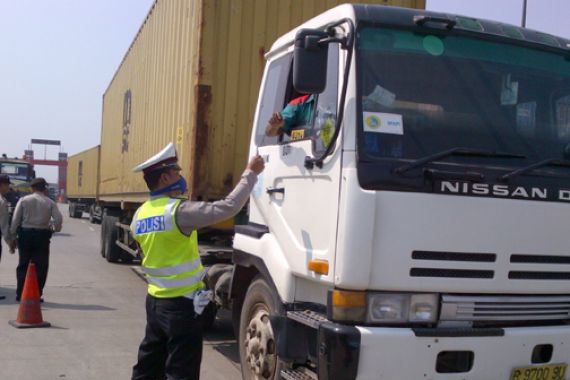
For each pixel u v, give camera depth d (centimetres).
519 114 402
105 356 635
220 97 669
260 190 484
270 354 453
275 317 419
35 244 888
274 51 512
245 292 528
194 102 666
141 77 1130
